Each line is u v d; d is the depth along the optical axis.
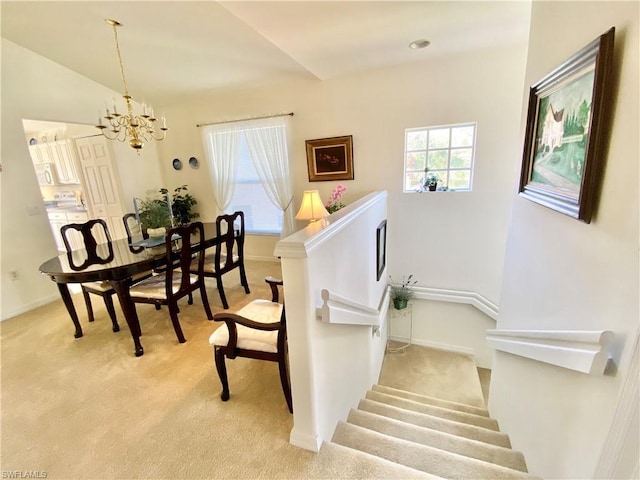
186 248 2.54
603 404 0.92
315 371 1.42
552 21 1.40
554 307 1.30
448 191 3.45
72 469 1.45
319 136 3.91
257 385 1.99
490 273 3.48
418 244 3.72
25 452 1.55
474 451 1.64
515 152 3.10
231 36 2.70
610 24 0.93
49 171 5.37
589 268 1.03
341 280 1.87
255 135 4.20
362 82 3.54
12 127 3.24
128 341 2.58
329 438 1.63
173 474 1.40
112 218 4.82
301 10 2.28
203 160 4.72
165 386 2.01
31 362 2.31
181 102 4.54
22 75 3.30
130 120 2.83
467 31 2.60
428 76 3.25
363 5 2.19
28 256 3.35
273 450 1.49
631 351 0.79
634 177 0.80
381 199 3.29
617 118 0.88
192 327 2.80
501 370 2.02
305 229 1.46
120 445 1.56
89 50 3.18
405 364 3.67
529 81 1.70
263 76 3.63
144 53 3.15
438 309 3.86
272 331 1.76
